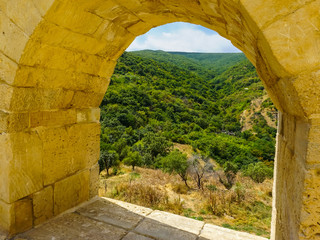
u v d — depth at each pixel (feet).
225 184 52.44
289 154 4.04
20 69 4.98
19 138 5.60
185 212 31.37
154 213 7.53
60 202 6.90
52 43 5.14
